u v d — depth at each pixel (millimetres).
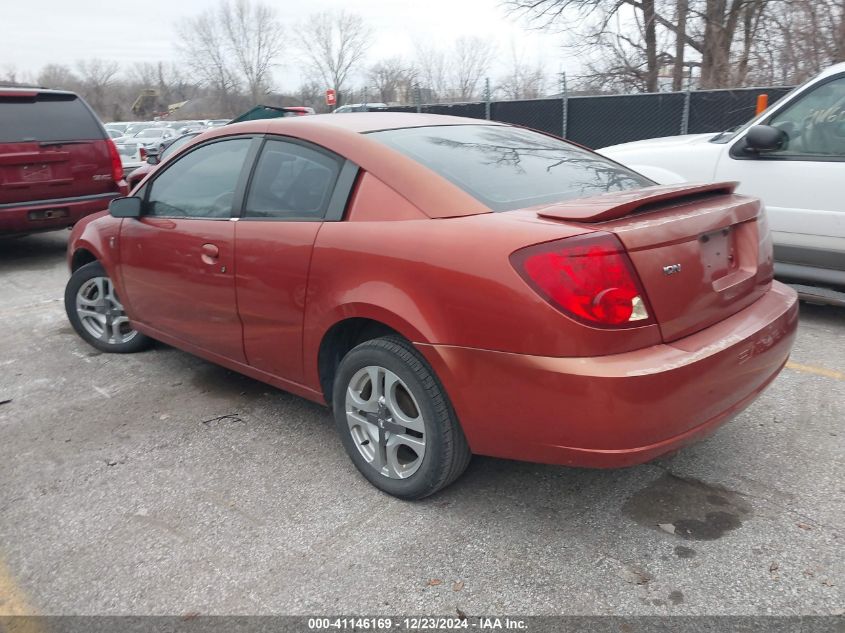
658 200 2621
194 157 3969
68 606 2477
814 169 4816
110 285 4836
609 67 17188
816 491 2979
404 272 2721
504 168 3164
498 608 2385
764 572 2496
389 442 2992
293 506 3021
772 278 3186
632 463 2451
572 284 2342
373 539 2771
